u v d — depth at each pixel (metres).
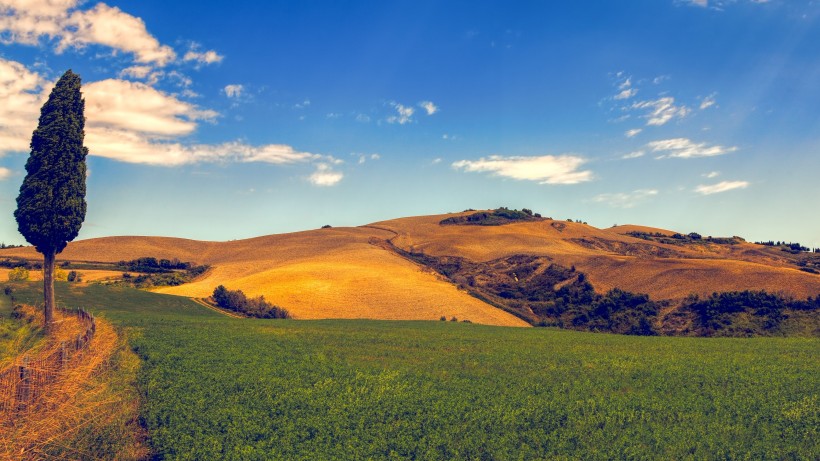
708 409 29.88
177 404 26.16
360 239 173.62
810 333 83.56
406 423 26.08
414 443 23.64
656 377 38.06
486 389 33.41
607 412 29.05
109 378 28.55
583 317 105.69
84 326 45.41
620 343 58.56
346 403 28.91
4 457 17.47
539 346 54.38
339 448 22.48
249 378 32.88
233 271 139.38
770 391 33.72
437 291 113.62
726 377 38.03
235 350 43.12
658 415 28.78
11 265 127.38
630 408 29.98
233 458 20.47
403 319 96.94
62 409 21.14
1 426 18.89
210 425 23.94
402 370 38.53
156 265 143.38
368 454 22.27
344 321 83.06
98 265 137.00
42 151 50.59
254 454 20.97
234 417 25.11
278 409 27.05
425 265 146.62
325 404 28.59
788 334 84.19
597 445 24.28
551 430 26.25
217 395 28.69
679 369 41.06
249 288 110.62
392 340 56.00
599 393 33.19
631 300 107.25
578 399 31.73
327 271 125.56
